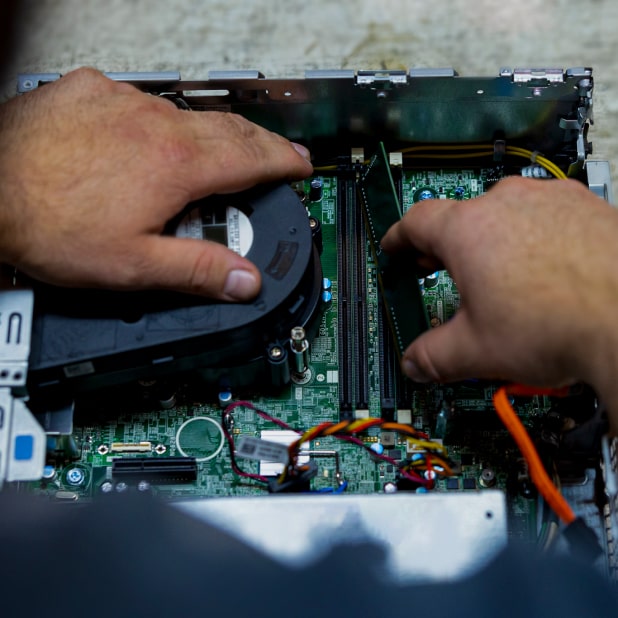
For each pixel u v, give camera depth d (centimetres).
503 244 61
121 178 63
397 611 56
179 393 69
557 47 90
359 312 70
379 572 58
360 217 72
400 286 68
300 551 59
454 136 74
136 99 66
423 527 60
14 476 62
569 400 68
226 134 66
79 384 65
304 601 56
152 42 90
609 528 65
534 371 61
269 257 66
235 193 67
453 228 63
